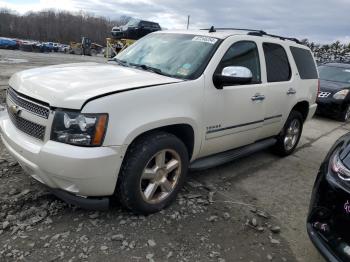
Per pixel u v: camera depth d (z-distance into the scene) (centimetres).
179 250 307
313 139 777
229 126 421
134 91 313
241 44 443
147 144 325
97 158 287
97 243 303
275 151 591
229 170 507
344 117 1045
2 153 463
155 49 439
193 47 416
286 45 548
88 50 4306
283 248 331
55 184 306
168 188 360
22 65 1648
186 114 353
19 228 312
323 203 280
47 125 295
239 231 347
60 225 322
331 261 263
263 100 470
